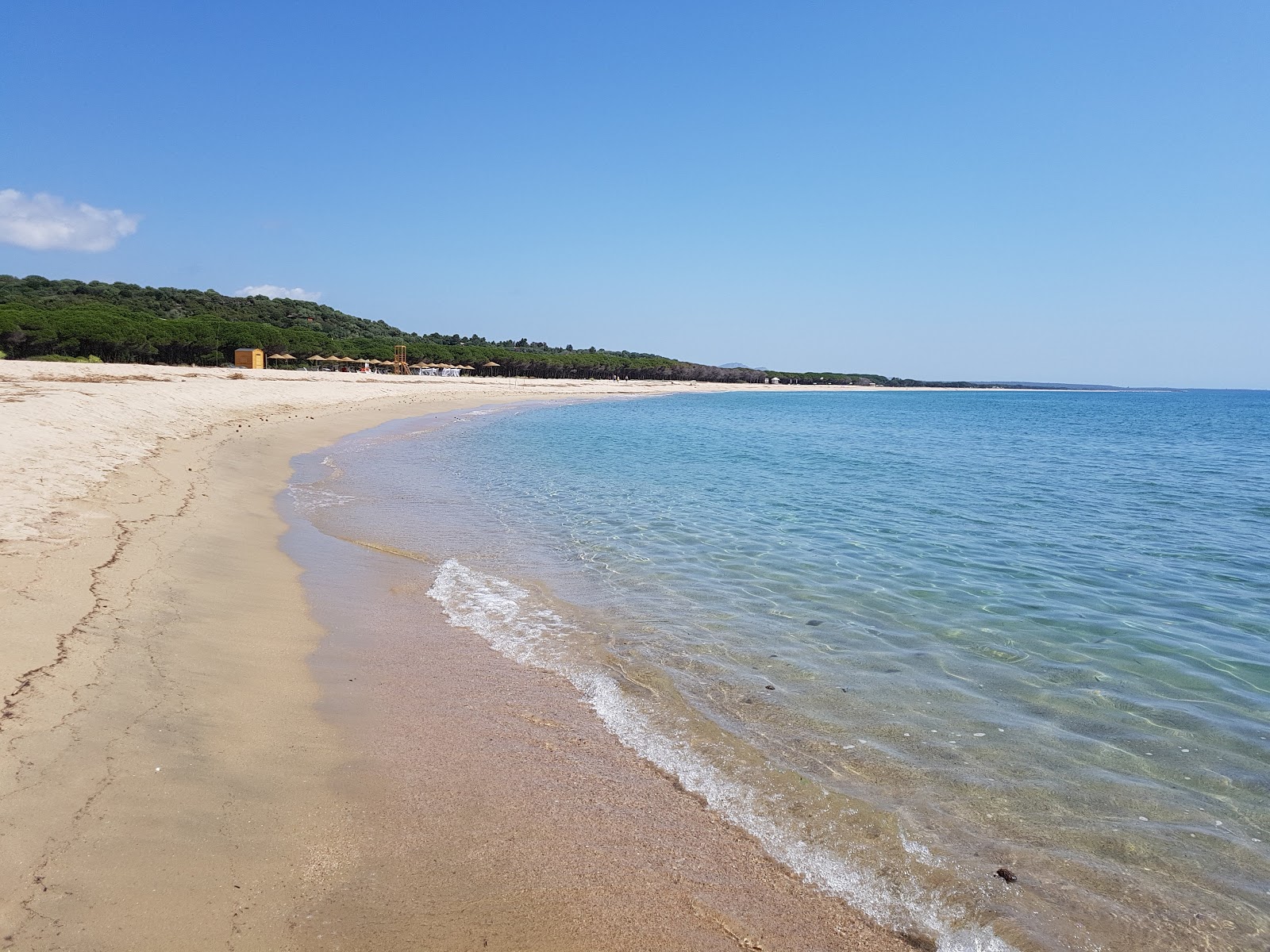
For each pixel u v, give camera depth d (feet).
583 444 98.63
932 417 214.48
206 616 22.85
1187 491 64.85
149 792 12.89
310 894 11.07
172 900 10.35
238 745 15.34
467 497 52.24
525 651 23.38
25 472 37.42
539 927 10.91
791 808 14.88
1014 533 45.01
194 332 206.28
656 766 16.44
